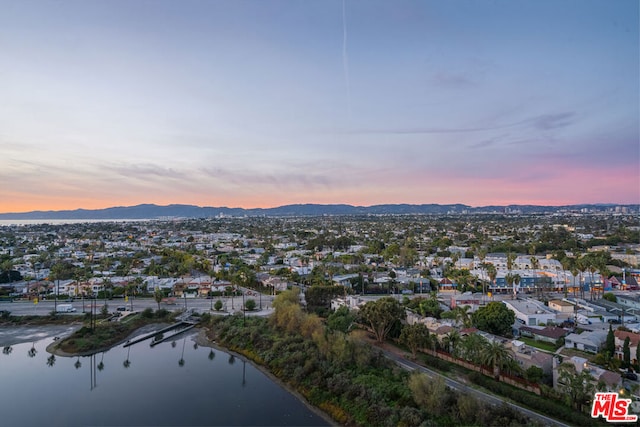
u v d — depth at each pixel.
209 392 76.81
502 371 73.75
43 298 152.50
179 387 79.31
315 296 130.50
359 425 63.28
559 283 156.12
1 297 151.62
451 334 86.00
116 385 80.38
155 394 76.12
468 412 58.91
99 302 147.00
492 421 57.22
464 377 75.56
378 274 178.38
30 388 79.50
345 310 107.56
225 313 129.00
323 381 74.88
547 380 70.06
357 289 157.00
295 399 73.88
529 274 165.62
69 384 81.31
